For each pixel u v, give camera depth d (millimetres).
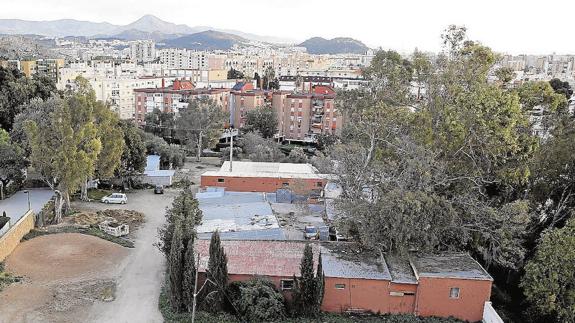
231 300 29625
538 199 37906
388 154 40375
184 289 29188
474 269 31453
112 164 50719
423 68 51656
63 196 45656
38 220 41594
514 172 36625
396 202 31578
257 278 30172
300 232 41594
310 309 29391
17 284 31562
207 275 29500
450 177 36812
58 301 30172
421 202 31719
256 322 28547
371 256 33406
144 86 125438
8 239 35125
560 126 39625
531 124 40375
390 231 31656
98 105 49469
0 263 33594
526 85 42281
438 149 38406
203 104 81688
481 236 35531
